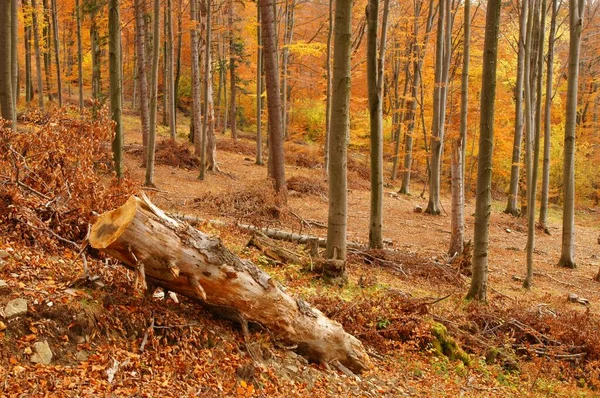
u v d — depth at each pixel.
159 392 3.99
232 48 30.81
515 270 14.47
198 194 16.38
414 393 5.83
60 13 28.08
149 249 4.41
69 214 6.04
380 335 7.03
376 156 11.51
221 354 4.81
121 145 9.01
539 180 30.44
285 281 8.10
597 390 7.64
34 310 4.11
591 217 29.38
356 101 27.39
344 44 8.05
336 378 5.45
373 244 11.88
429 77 26.05
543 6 13.96
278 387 4.78
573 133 15.26
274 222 13.83
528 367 7.76
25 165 6.10
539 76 13.18
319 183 21.19
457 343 7.71
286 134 34.84
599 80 33.41
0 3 10.38
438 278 11.21
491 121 9.25
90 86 37.84
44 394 3.52
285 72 26.97
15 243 5.35
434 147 20.56
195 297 4.91
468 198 28.72
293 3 25.03
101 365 4.03
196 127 23.34
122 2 19.11
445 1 19.53
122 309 4.64
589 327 8.98
